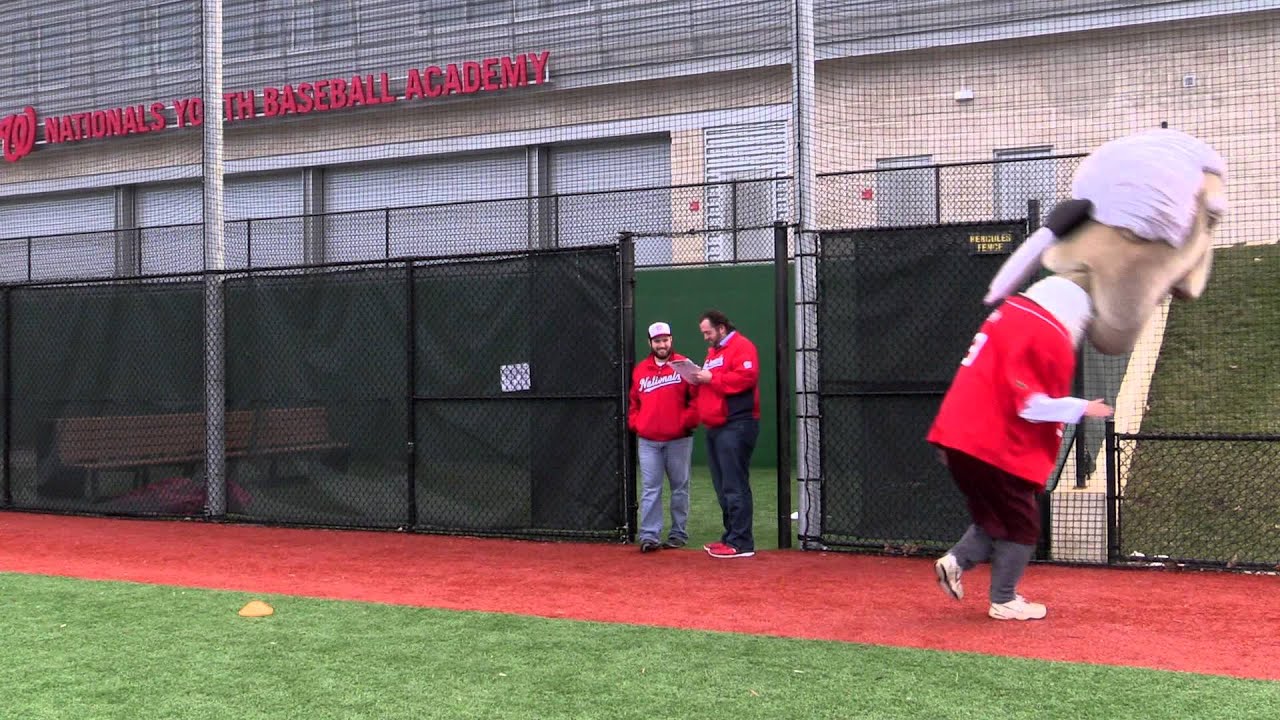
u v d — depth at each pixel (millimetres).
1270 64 13359
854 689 4578
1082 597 6320
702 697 4496
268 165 19500
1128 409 11188
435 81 18188
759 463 14008
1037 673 4781
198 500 9945
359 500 9312
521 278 8773
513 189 17984
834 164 14359
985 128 14141
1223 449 10062
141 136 20406
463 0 18125
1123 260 5691
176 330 10133
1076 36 13984
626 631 5641
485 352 8875
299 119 19250
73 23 20766
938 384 7656
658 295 14461
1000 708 4312
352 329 9383
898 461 7789
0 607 6355
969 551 5789
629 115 16922
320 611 6184
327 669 4973
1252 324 13219
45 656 5242
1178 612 5930
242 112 19344
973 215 13578
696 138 16359
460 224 15984
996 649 5191
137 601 6504
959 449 5520
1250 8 13352
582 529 8562
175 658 5184
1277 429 10969
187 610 6238
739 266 14180
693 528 9359
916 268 7727
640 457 8117
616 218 15383
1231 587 6574
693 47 16281
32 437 10781
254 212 19719
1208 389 12234
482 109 18094
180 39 19859
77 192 21141
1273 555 7441
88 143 20797
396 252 16312
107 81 20516
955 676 4746
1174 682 4637
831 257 7965
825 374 7980
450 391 8984
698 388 7922
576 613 6090
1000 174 13539
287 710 4391
